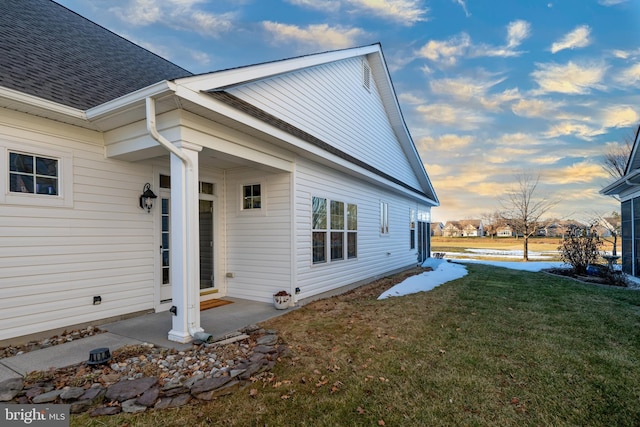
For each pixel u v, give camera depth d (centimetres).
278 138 514
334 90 779
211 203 650
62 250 429
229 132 461
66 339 402
